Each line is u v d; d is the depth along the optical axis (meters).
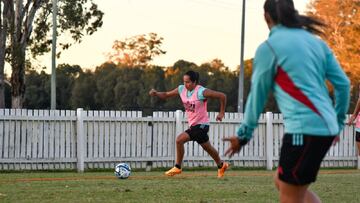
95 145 44.94
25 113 43.44
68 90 147.25
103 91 148.25
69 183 30.33
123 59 155.50
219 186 29.02
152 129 46.56
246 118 12.60
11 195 24.39
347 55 157.00
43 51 91.19
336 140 13.25
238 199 23.92
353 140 52.69
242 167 48.88
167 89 149.88
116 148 45.50
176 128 46.97
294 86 12.30
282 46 12.36
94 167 44.94
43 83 136.50
